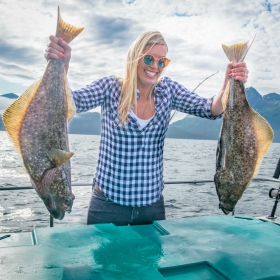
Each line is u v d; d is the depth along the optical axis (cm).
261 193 2094
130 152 311
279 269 231
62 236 278
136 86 302
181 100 338
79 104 298
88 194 1702
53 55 246
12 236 282
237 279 215
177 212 1486
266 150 279
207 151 9325
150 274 216
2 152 5672
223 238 289
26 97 239
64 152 229
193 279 220
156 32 303
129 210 321
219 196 287
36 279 203
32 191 1880
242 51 284
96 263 230
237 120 284
